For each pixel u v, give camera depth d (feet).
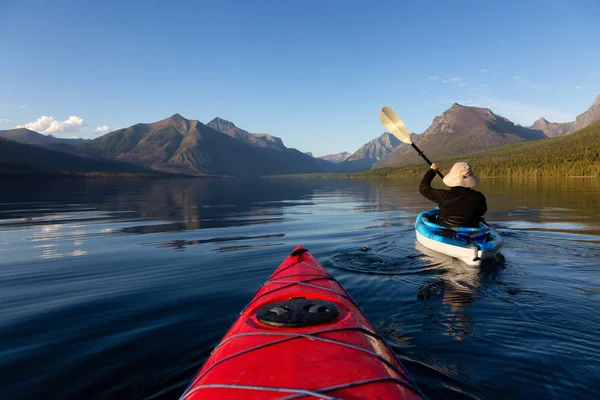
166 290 15.43
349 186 145.79
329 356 6.06
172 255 22.45
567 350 9.25
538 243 22.85
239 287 15.64
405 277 15.71
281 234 29.63
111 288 15.97
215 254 22.47
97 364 9.25
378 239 25.86
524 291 13.70
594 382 7.94
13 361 9.49
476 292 13.65
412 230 29.55
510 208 44.27
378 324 10.96
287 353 6.17
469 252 17.21
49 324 11.98
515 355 9.02
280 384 5.32
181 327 11.39
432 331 10.41
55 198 76.95
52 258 22.20
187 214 45.91
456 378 8.11
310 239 26.86
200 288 15.60
